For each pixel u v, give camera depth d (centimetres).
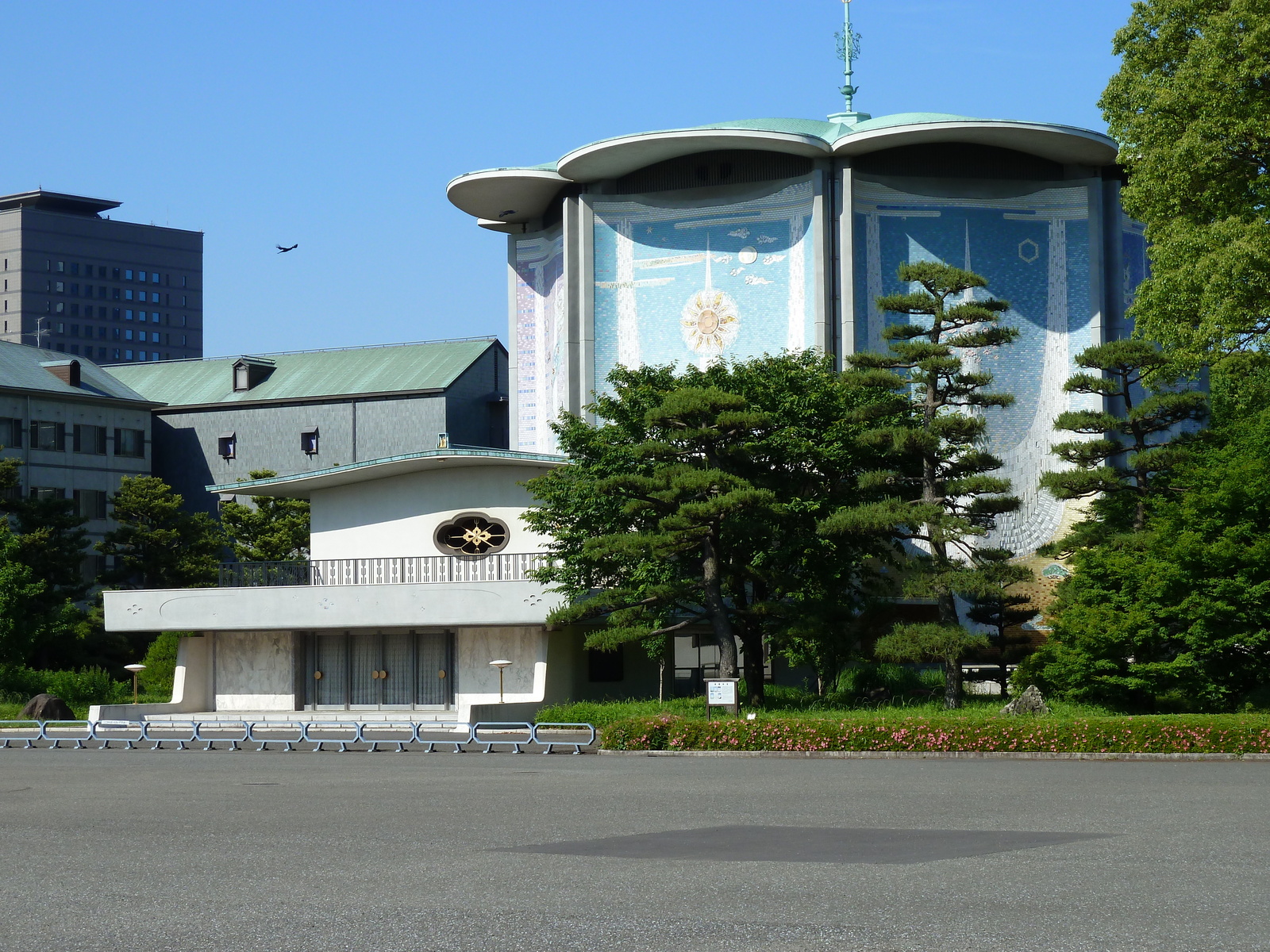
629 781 2222
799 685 4603
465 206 5881
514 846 1388
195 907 1054
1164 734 2708
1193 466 3656
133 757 3038
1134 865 1216
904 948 878
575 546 3978
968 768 2500
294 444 7712
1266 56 3669
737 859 1270
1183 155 3784
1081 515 5062
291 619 4544
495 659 4531
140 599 4734
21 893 1127
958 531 3525
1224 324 3597
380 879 1174
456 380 7512
